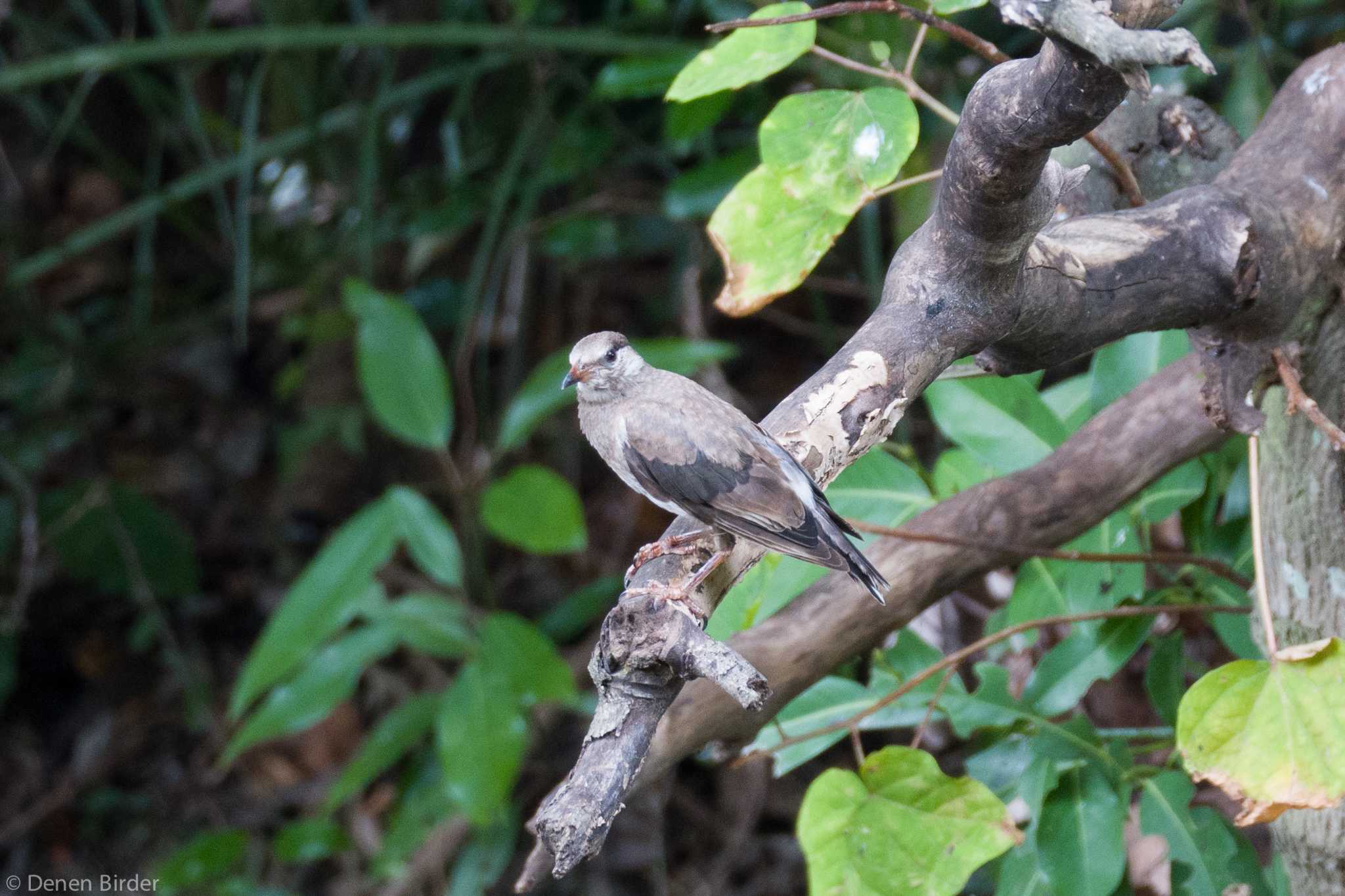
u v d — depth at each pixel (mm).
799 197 5383
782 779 13227
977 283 4895
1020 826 8812
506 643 10398
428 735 13711
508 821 12352
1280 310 5289
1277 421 5832
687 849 13148
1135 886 8312
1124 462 7012
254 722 10164
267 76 15750
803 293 14984
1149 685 7031
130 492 15703
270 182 16172
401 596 15164
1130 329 5250
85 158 18234
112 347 16891
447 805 12344
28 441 16234
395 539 10352
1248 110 9109
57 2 17156
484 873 12164
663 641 4289
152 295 17344
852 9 5258
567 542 10219
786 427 4832
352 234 15289
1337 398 5645
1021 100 4188
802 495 5910
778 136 5418
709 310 14461
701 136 12641
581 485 15328
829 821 5949
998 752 7133
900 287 5035
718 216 5797
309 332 15172
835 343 13711
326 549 10359
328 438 16219
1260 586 5180
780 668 7008
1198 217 5160
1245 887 6473
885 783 5945
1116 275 5086
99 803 15195
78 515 15477
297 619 10078
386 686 14992
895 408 4934
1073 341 5258
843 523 6371
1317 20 11477
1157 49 3643
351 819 14289
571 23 14352
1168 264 5121
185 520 16688
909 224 10125
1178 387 6980
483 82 15312
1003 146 4312
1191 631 8547
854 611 7062
